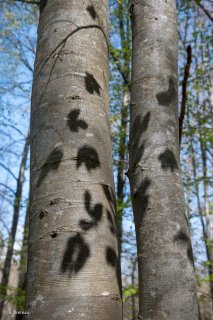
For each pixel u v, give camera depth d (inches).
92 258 55.3
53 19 73.5
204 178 360.2
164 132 65.6
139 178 63.4
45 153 62.6
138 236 60.2
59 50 70.1
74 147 62.0
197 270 345.4
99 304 52.9
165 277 54.8
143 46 73.6
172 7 78.6
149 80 69.9
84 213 57.7
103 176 62.1
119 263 59.4
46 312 52.2
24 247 414.3
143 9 76.7
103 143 64.8
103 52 74.2
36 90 69.5
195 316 53.0
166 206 59.6
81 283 53.4
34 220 59.1
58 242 55.6
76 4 74.4
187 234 58.7
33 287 54.6
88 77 68.5
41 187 60.4
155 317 52.9
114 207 62.3
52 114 64.9
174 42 75.4
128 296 269.1
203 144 408.2
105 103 69.8
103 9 79.1
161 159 63.4
